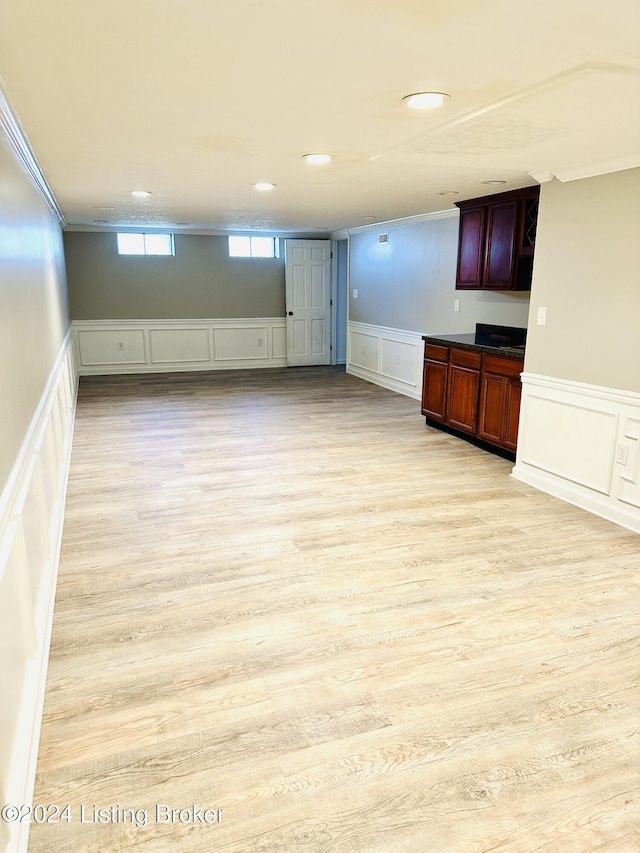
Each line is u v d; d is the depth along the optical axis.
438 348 5.43
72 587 2.72
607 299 3.40
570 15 1.45
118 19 1.48
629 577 2.85
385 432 5.53
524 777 1.69
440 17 1.47
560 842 1.49
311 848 1.47
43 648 2.13
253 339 9.48
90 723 1.88
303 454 4.83
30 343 2.67
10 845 1.33
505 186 4.31
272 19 1.48
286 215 6.39
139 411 6.35
